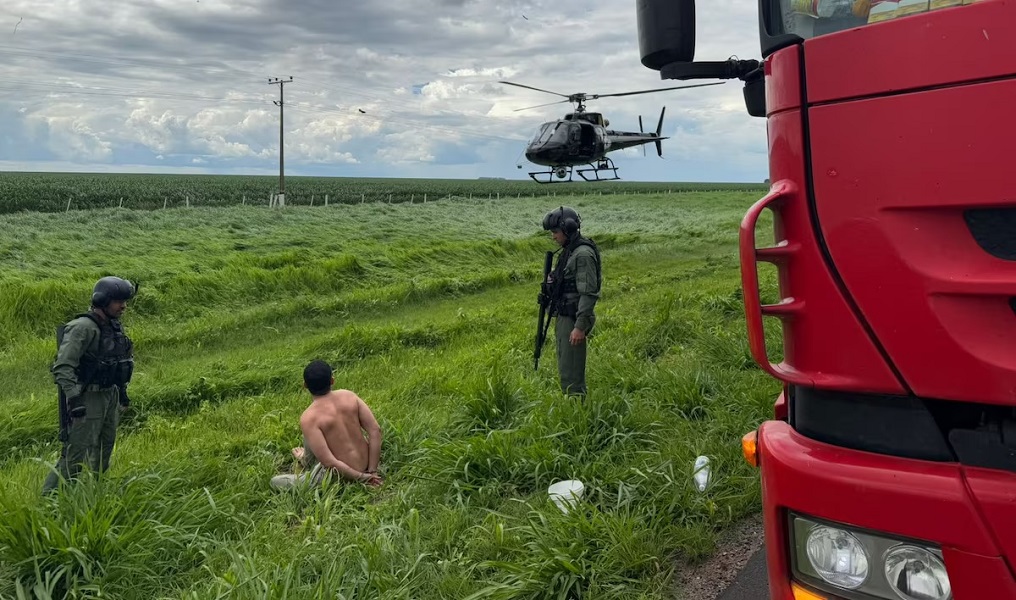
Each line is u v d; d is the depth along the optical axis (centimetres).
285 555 355
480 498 423
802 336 179
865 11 177
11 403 753
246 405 753
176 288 1469
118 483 417
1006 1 146
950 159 153
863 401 169
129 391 776
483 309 1320
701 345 748
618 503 371
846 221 168
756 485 399
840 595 168
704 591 319
